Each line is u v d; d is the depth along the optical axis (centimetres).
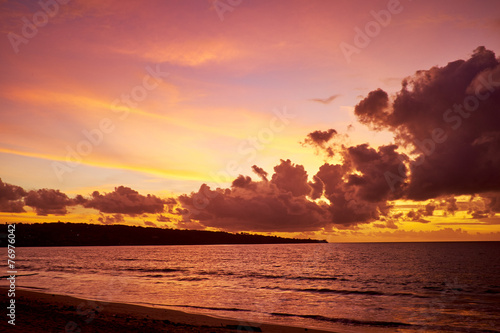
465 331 1886
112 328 1441
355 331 1842
